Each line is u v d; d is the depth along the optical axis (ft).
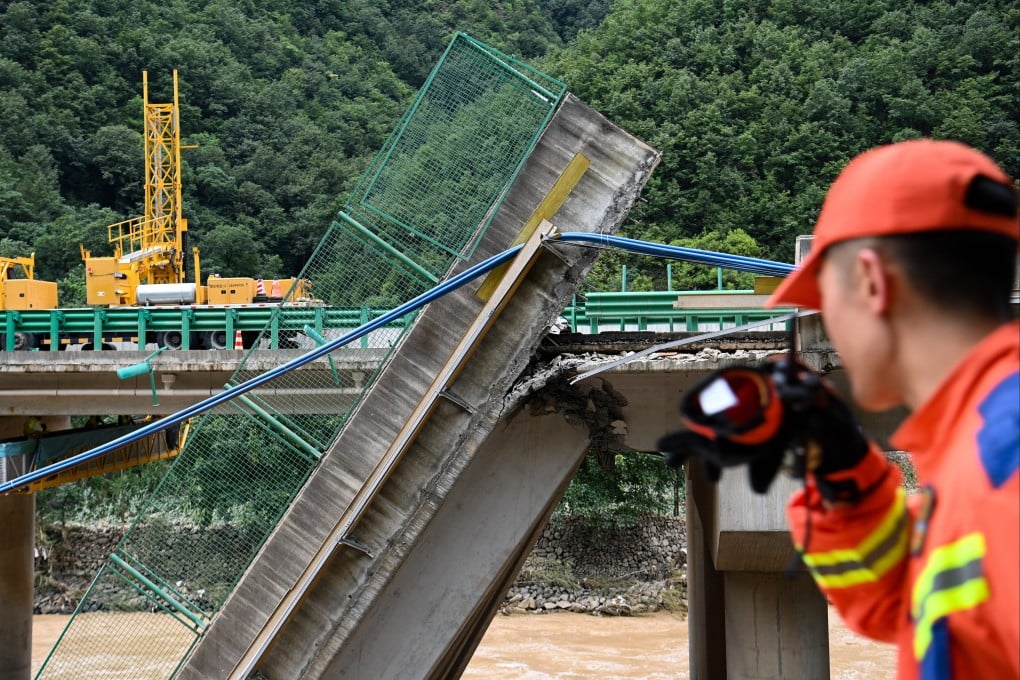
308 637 45.44
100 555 148.66
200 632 45.78
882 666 97.30
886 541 6.95
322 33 465.47
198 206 320.09
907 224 6.02
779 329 50.14
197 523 47.16
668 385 46.62
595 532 145.79
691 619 76.02
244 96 376.48
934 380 6.12
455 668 60.34
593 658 107.96
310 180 342.03
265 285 105.91
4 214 277.64
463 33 46.44
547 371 46.24
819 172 263.49
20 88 328.49
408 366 45.65
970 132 264.11
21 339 78.48
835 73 290.56
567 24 506.07
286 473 46.98
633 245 42.29
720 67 300.20
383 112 412.36
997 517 5.33
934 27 305.32
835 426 6.57
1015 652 5.22
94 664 46.62
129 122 345.72
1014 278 6.32
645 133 270.87
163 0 417.28
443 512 47.85
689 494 76.13
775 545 46.34
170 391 70.69
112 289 104.27
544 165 45.42
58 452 78.38
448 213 46.29
